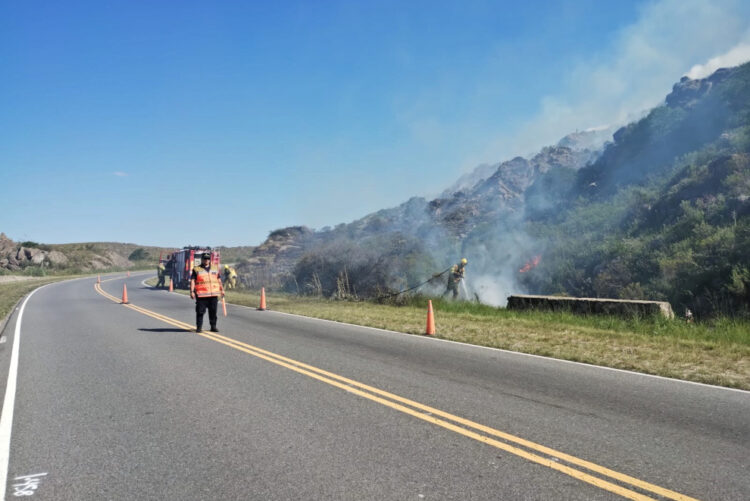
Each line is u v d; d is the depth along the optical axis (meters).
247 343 10.62
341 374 7.59
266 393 6.53
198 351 9.71
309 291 26.77
